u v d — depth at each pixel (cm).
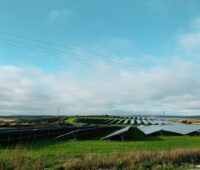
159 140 4809
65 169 1938
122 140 4675
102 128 7306
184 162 2370
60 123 12119
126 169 1991
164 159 2316
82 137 5391
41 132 5150
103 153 2672
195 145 3903
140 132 6700
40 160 2027
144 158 2289
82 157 2348
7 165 1870
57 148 3397
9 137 4112
